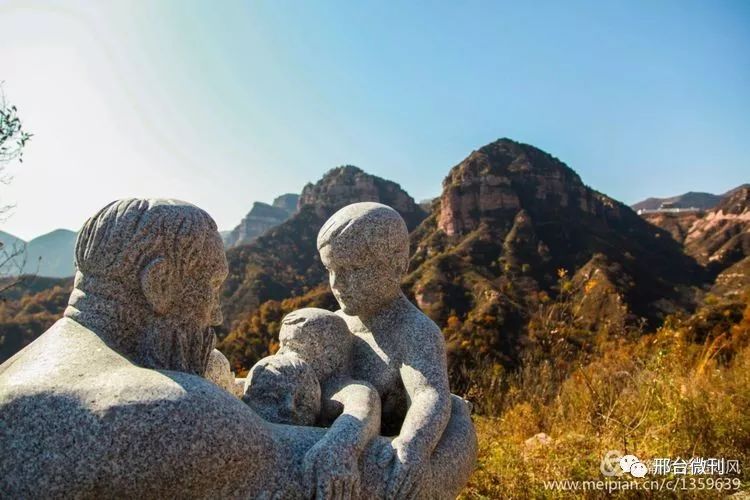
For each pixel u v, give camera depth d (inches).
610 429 175.0
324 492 72.5
